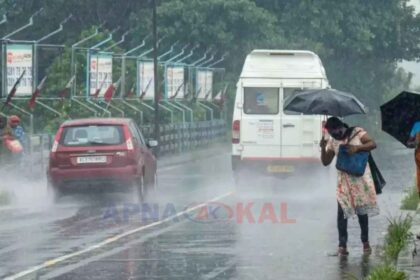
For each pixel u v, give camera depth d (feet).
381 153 314.14
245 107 173.68
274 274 81.71
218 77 396.37
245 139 173.37
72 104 274.57
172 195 164.45
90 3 412.16
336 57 461.78
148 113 320.50
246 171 173.37
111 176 149.38
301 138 172.24
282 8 442.91
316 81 173.06
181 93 319.88
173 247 98.89
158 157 281.33
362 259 89.51
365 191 92.63
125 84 302.25
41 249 98.99
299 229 113.29
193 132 335.88
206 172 230.07
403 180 196.65
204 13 408.67
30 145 194.80
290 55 174.40
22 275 83.10
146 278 80.69
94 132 151.74
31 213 136.77
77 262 89.92
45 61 334.65
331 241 102.17
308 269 84.17
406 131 94.79
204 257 91.71
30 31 401.29
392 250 90.79
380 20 462.19
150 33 407.64
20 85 214.48
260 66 173.99
